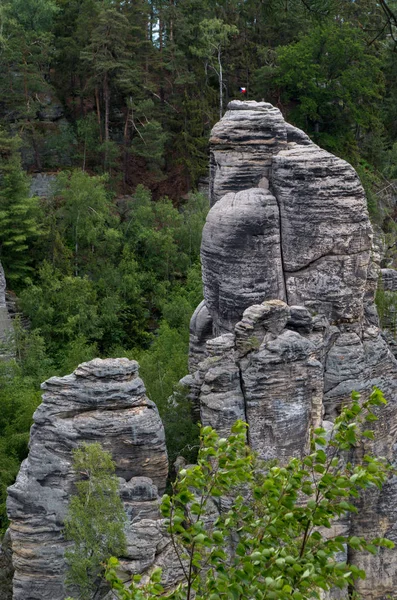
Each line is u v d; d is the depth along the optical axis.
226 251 48.31
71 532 41.75
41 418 44.53
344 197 48.53
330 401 49.06
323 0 29.91
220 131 50.62
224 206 49.00
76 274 90.56
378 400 18.05
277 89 109.31
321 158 48.72
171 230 94.31
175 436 50.03
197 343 54.19
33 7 109.38
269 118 50.34
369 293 52.44
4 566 47.38
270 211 48.59
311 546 18.42
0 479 55.62
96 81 102.75
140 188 100.56
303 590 17.22
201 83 109.38
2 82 103.31
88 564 41.25
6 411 62.28
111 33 102.06
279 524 18.12
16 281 88.88
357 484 17.69
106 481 42.38
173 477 49.03
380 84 107.38
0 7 102.06
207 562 19.31
